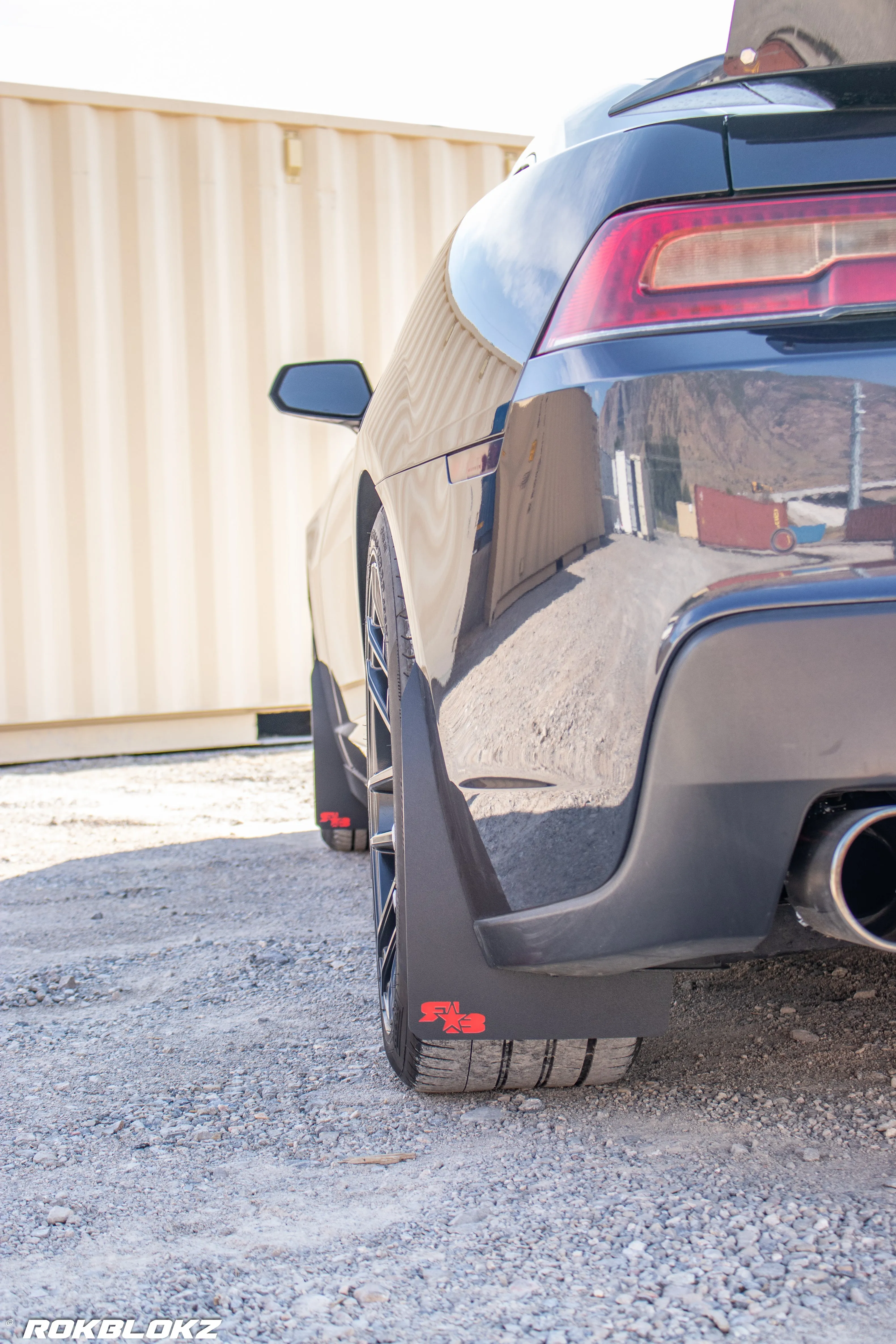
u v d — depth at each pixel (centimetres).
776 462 112
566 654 123
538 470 125
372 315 684
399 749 151
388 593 168
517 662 130
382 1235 125
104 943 267
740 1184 133
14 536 636
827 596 111
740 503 112
